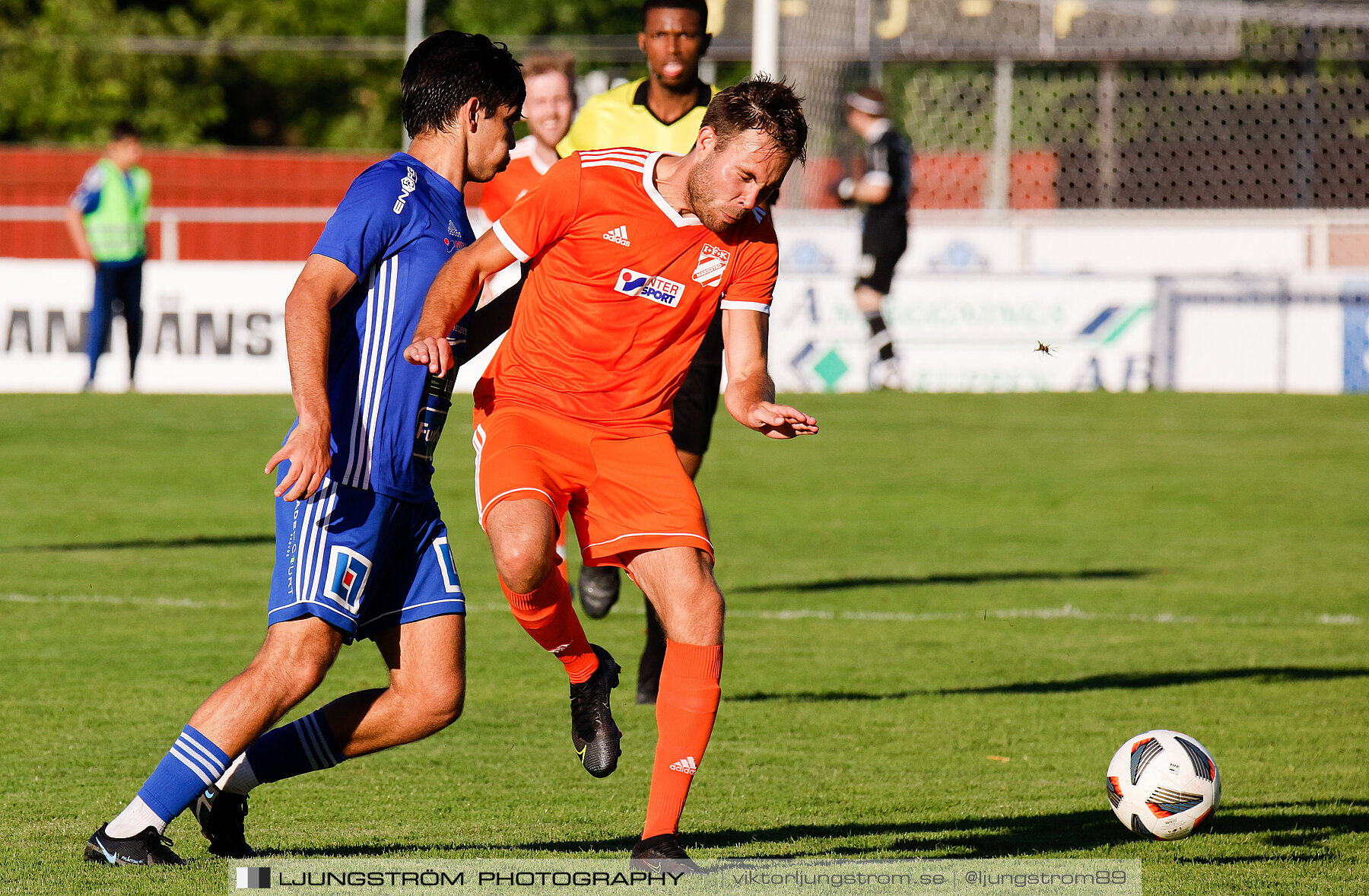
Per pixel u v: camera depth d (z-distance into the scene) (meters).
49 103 108.19
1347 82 74.00
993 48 70.81
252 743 13.28
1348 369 60.94
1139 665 23.72
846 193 57.59
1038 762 18.09
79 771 16.92
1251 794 16.78
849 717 20.25
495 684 21.98
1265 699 21.50
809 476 44.53
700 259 14.24
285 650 12.94
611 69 103.94
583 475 14.21
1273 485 43.28
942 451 48.78
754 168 13.63
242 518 36.88
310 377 12.30
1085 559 33.38
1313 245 64.88
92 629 25.06
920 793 16.69
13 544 33.22
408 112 13.83
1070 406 57.06
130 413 54.31
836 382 60.84
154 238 88.19
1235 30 71.19
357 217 12.91
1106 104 74.50
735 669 23.22
